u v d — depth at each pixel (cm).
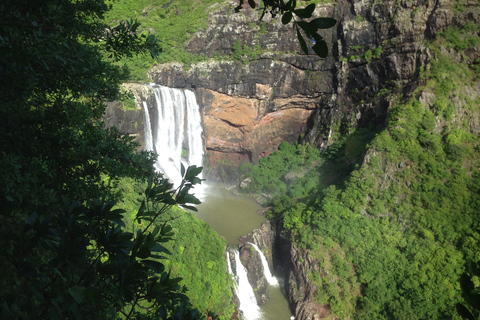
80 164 990
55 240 333
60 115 933
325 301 3675
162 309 351
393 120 4597
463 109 4519
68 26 1010
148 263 333
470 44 4681
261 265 4025
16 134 789
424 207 4084
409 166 4325
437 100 4566
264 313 3769
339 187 4559
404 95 4859
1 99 766
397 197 4191
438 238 3838
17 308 286
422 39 4872
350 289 3725
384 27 5034
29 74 697
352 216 4097
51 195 742
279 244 4331
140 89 4691
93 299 301
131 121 4522
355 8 5191
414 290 3544
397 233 3953
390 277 3703
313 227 4128
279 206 4778
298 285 3847
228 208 5075
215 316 539
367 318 3553
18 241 337
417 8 4850
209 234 3622
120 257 333
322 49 266
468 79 4656
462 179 4153
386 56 5031
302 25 266
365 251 3894
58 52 600
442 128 4469
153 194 369
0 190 532
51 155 904
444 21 4738
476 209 3947
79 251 320
